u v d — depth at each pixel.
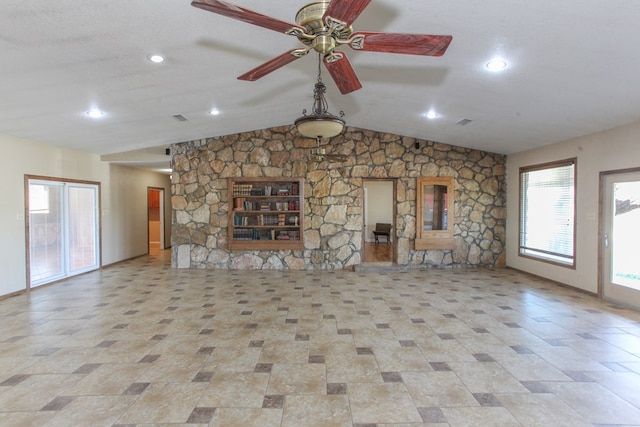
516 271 7.07
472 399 2.47
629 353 3.22
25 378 2.75
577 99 4.05
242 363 3.01
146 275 6.70
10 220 5.26
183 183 7.29
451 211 7.37
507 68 3.54
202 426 2.16
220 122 6.12
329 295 5.25
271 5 2.76
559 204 5.99
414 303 4.82
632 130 4.57
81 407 2.36
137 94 4.27
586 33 2.73
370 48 2.15
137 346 3.37
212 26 2.95
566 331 3.76
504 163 7.50
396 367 2.95
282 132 7.21
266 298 5.08
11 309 4.55
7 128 4.92
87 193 7.04
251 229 7.31
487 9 2.60
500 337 3.60
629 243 4.66
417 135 7.08
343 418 2.25
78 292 5.43
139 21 2.75
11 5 2.36
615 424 2.19
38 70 3.32
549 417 2.26
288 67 4.11
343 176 7.29
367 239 12.33
